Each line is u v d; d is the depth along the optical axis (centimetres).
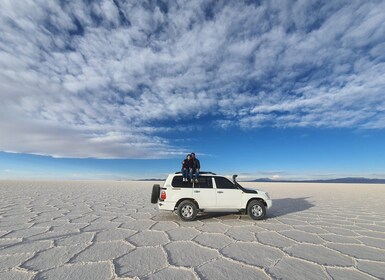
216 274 368
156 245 514
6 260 420
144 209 1022
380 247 505
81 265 399
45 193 1727
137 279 349
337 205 1216
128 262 414
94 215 862
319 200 1467
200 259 432
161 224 727
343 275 368
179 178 818
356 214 932
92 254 454
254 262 419
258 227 695
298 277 360
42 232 611
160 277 356
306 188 3030
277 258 439
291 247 505
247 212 814
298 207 1139
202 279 351
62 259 426
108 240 548
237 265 405
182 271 379
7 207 1023
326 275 367
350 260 430
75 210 969
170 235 598
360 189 2822
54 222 732
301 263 415
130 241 542
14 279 346
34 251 468
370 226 712
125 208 1045
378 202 1355
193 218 780
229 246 511
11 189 2081
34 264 402
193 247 502
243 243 533
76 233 605
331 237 586
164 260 426
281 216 884
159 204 793
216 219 818
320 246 512
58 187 2581
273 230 657
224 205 804
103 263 409
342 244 527
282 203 1306
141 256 445
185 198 795
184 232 630
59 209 988
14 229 639
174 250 482
